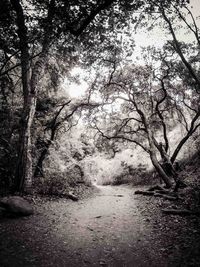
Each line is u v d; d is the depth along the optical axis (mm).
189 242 4945
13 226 5945
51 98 16281
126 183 23562
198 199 8289
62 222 6906
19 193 9453
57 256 4590
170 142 22703
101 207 9844
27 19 7562
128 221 7531
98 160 30016
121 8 10148
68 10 7844
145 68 16922
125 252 4996
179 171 16422
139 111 17250
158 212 8180
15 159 11078
